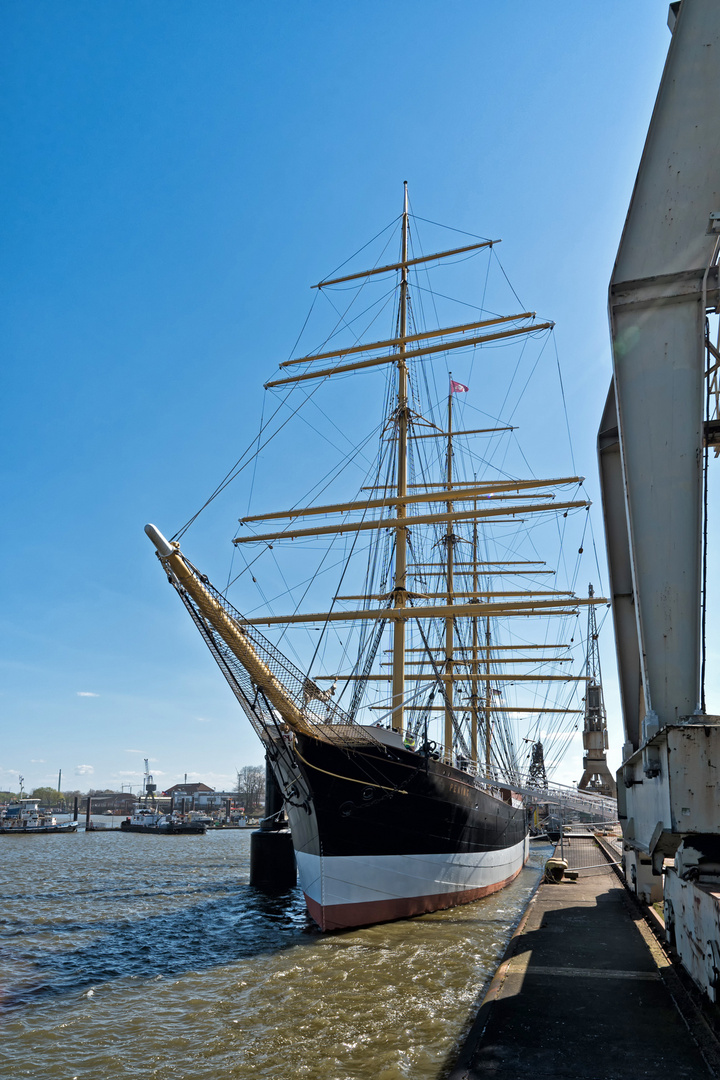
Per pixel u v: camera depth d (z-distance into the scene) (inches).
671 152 526.0
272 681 807.1
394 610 1341.0
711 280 523.2
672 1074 372.5
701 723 447.5
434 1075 433.4
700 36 524.7
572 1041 423.2
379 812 889.5
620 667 761.6
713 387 577.0
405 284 1573.6
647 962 613.0
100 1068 479.2
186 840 3673.7
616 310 525.0
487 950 774.5
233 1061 478.0
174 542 754.8
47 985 701.9
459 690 2065.7
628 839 737.6
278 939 876.0
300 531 1456.7
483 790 1222.3
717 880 466.3
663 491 494.3
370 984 646.5
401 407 1480.1
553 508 1362.0
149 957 820.6
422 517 1385.3
